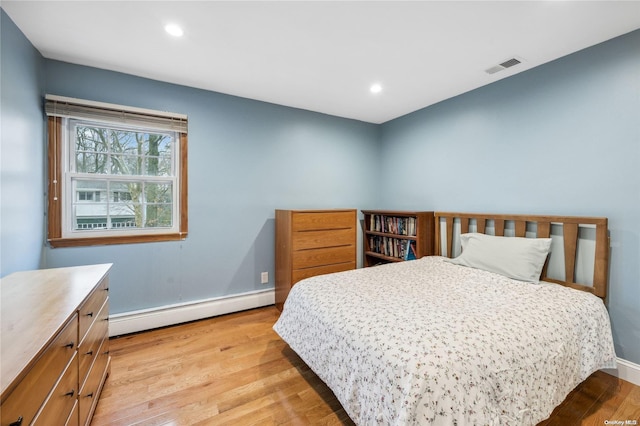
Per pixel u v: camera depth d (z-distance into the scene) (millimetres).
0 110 1567
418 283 2039
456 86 2666
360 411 1280
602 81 1914
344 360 1419
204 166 2795
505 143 2484
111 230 2453
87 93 2287
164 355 2152
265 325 2701
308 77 2500
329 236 3066
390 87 2703
